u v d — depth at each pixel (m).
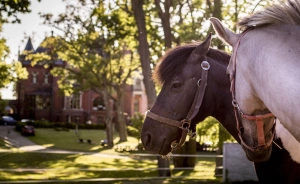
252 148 2.28
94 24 27.50
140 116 58.19
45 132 52.06
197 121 2.71
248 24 2.04
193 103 2.61
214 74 2.74
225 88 2.76
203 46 2.62
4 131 50.50
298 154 2.74
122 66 36.12
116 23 20.58
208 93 2.71
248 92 2.08
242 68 2.08
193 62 2.63
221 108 2.80
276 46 1.87
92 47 32.97
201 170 19.16
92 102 71.88
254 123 2.21
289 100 1.74
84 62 34.44
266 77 1.88
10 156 22.80
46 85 71.94
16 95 75.62
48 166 19.47
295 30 1.87
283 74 1.78
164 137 2.62
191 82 2.61
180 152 19.73
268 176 2.98
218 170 15.73
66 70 39.62
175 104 2.60
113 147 36.75
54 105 70.88
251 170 11.98
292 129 1.79
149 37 20.67
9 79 30.91
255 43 2.00
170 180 13.29
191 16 18.45
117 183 12.60
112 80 37.44
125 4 19.86
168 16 17.25
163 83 2.69
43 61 38.59
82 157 25.03
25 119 70.38
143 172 17.64
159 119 2.63
